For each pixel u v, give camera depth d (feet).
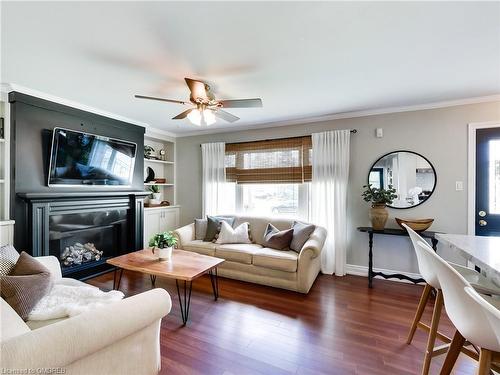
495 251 4.76
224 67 7.07
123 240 12.62
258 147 13.50
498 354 3.13
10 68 7.15
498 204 9.30
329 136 11.72
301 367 5.52
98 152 11.07
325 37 5.67
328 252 11.68
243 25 5.24
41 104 9.21
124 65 6.95
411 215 10.52
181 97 9.46
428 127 10.26
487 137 9.45
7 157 8.65
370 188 10.74
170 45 5.98
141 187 13.58
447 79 7.87
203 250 11.43
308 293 9.43
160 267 7.88
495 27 5.27
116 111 11.27
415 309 8.18
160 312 4.35
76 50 6.17
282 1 4.54
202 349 6.13
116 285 10.05
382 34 5.56
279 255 9.79
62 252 10.50
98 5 4.60
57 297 5.78
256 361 5.71
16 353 2.68
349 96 9.34
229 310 8.09
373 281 10.69
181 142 16.29
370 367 5.51
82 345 3.21
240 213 14.23
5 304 3.94
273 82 8.08
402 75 7.59
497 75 7.59
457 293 3.33
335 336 6.68
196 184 15.79
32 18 4.94
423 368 5.12
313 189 12.04
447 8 4.72
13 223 8.52
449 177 9.95
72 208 10.23
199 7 4.69
